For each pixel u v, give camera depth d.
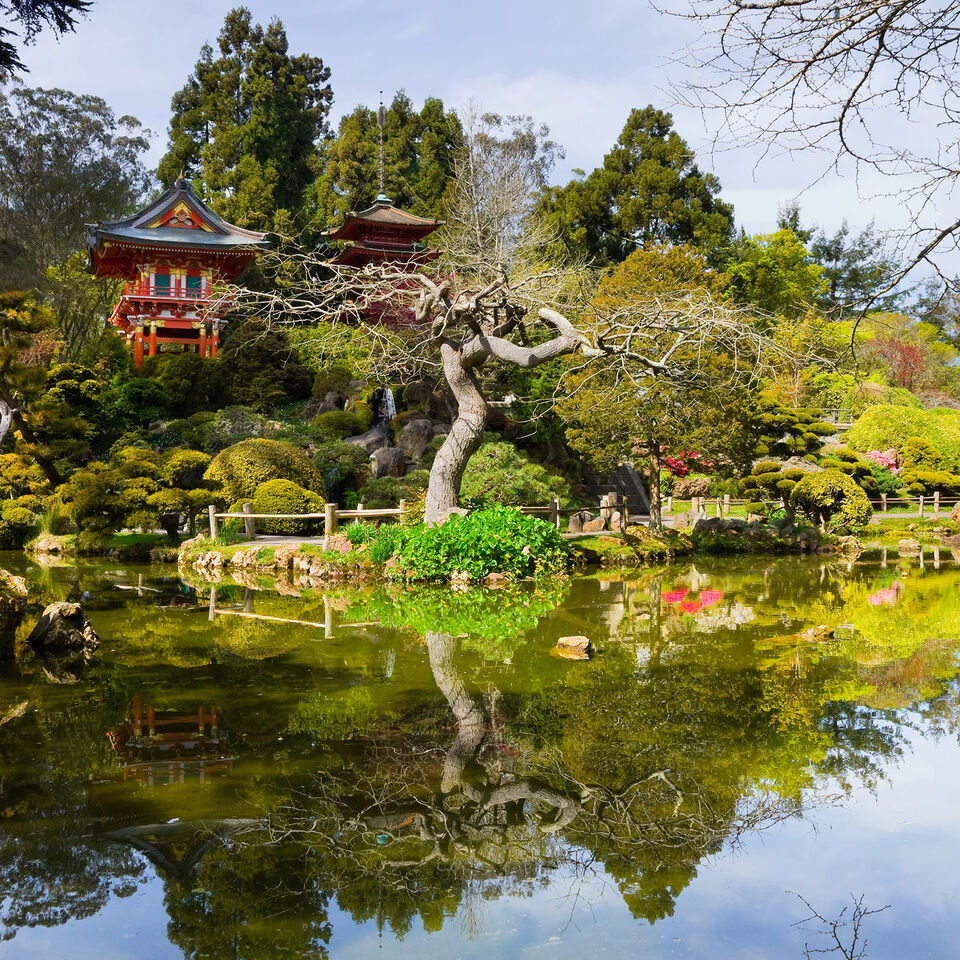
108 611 10.65
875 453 26.42
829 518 19.25
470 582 12.88
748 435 16.09
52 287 28.64
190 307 25.16
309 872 3.98
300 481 17.83
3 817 4.52
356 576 13.39
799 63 3.98
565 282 18.62
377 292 16.81
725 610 10.57
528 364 13.20
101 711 6.37
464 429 14.22
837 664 7.70
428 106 37.19
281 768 5.20
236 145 33.50
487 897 3.78
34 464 18.67
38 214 31.72
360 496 18.50
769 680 7.15
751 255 32.69
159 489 15.90
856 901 3.72
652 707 6.39
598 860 4.09
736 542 18.02
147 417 22.14
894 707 6.39
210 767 5.22
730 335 13.94
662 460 17.69
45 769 5.20
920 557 17.03
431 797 4.77
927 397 34.16
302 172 36.69
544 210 35.38
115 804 4.68
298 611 10.68
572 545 15.43
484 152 33.53
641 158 36.16
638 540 16.41
